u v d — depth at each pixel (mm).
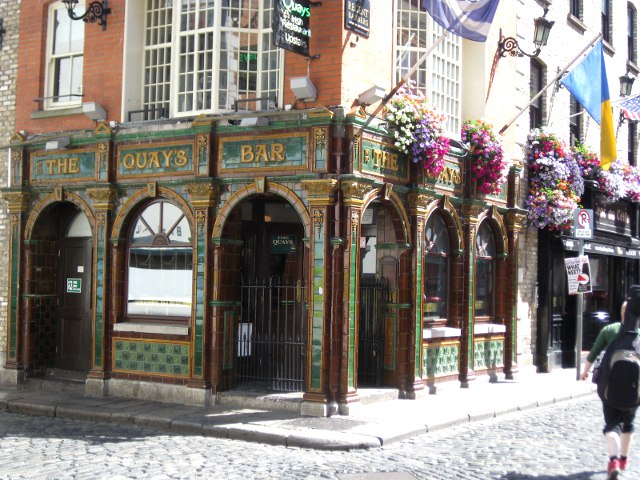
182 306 11797
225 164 11234
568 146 16469
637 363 7012
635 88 20953
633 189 18797
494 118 14266
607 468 7652
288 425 9703
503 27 14625
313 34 10828
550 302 16141
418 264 11953
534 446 8938
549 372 15891
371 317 12203
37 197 13031
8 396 12039
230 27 11742
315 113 10453
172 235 11930
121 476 7473
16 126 13367
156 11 12391
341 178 10469
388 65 11703
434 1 11008
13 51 13633
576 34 17859
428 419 10203
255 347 11766
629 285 20453
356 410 10664
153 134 11773
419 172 11945
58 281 13469
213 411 10727
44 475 7512
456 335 13102
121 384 11977
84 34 12664
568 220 15492
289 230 12781
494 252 14742
